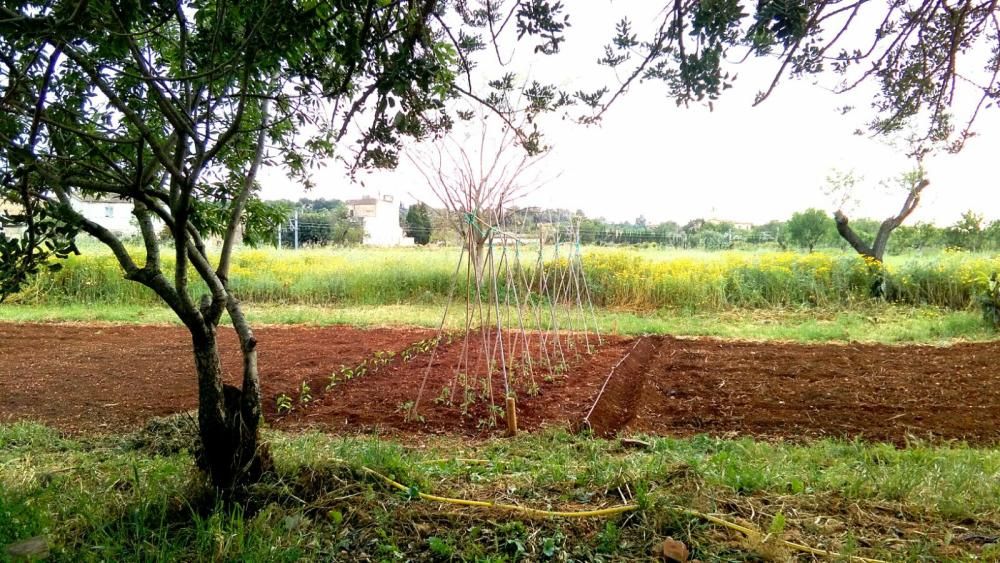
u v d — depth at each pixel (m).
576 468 3.96
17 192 2.82
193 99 3.09
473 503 3.27
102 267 14.48
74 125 2.81
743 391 6.52
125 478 3.71
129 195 2.89
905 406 5.86
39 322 11.80
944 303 12.08
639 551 2.84
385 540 2.96
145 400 6.23
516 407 5.96
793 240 21.77
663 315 12.16
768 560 2.71
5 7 2.09
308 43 2.36
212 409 3.21
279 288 14.32
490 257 5.85
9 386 6.81
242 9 2.37
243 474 3.29
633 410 5.95
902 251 19.75
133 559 2.81
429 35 2.44
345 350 8.87
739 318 11.76
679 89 2.33
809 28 2.24
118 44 2.24
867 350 8.59
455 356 8.34
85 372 7.52
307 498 3.33
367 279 14.35
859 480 3.52
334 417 5.71
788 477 3.68
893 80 2.86
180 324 11.50
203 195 3.92
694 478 3.44
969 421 5.38
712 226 26.95
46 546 2.80
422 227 24.66
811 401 6.10
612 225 23.42
